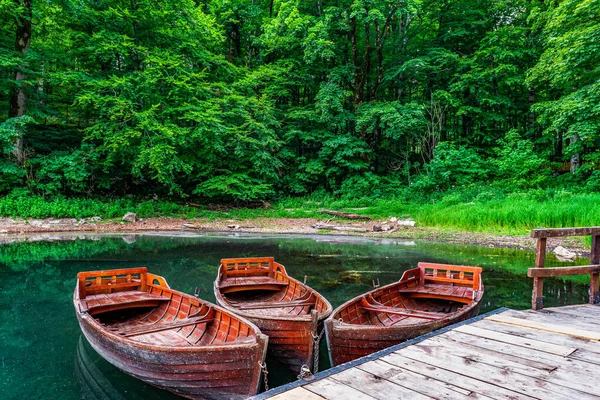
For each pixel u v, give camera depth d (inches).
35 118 781.3
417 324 175.0
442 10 1090.1
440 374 116.0
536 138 994.1
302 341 178.2
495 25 1085.1
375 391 104.7
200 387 153.2
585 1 625.0
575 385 108.3
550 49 726.5
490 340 147.1
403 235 625.0
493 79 959.6
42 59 722.2
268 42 965.8
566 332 154.1
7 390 168.4
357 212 800.9
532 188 745.6
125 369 172.6
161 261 449.4
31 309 281.7
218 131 776.3
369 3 904.9
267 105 908.0
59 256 468.4
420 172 971.9
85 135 799.1
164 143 721.0
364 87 1102.4
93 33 732.7
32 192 719.7
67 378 179.8
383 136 1109.7
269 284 288.5
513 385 108.3
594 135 649.0
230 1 1069.1
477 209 658.8
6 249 507.5
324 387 107.2
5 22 753.6
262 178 917.2
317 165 953.5
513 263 430.9
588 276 378.9
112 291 255.9
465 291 264.4
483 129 1080.2
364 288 342.0
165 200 878.4
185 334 199.3
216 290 259.1
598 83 617.6
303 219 794.2
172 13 793.6
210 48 1015.6
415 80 1062.4
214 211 846.5
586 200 579.8
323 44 881.5
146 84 717.9
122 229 673.0
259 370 139.9
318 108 953.5
